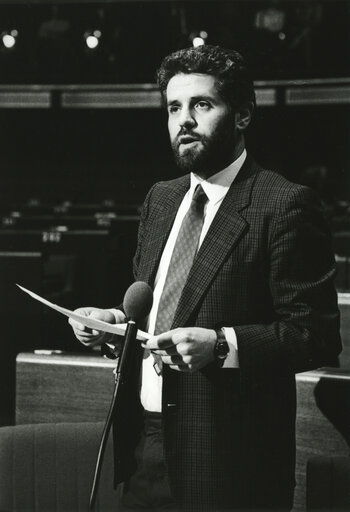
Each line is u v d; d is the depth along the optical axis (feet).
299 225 6.53
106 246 25.43
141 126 48.47
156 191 7.61
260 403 6.64
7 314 20.80
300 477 8.51
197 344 6.05
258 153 44.37
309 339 6.39
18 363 9.57
